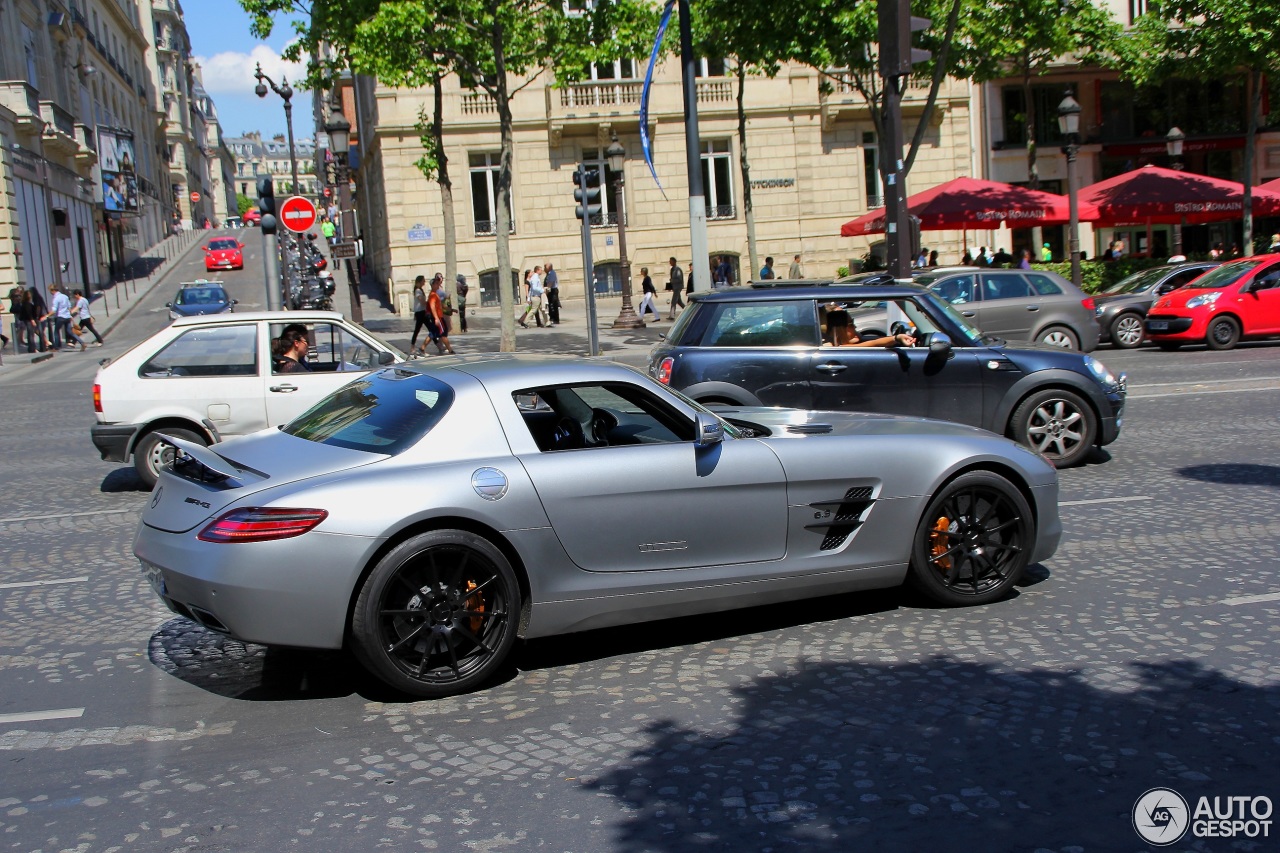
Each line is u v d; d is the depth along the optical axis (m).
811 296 9.44
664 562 5.07
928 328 9.45
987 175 39.38
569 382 5.11
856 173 38.97
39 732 4.42
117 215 57.47
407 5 21.23
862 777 3.79
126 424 9.77
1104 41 28.53
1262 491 8.20
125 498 9.72
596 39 23.92
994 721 4.24
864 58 22.70
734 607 5.27
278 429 5.52
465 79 25.19
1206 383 14.52
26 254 36.88
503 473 4.75
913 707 4.41
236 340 10.04
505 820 3.55
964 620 5.52
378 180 41.09
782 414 6.27
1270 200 27.00
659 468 5.02
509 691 4.76
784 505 5.27
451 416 4.88
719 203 38.38
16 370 26.38
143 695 4.84
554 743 4.18
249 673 5.09
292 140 35.47
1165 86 39.50
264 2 24.31
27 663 5.32
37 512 9.18
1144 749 3.95
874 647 5.16
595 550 4.92
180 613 4.73
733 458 5.19
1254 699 4.37
